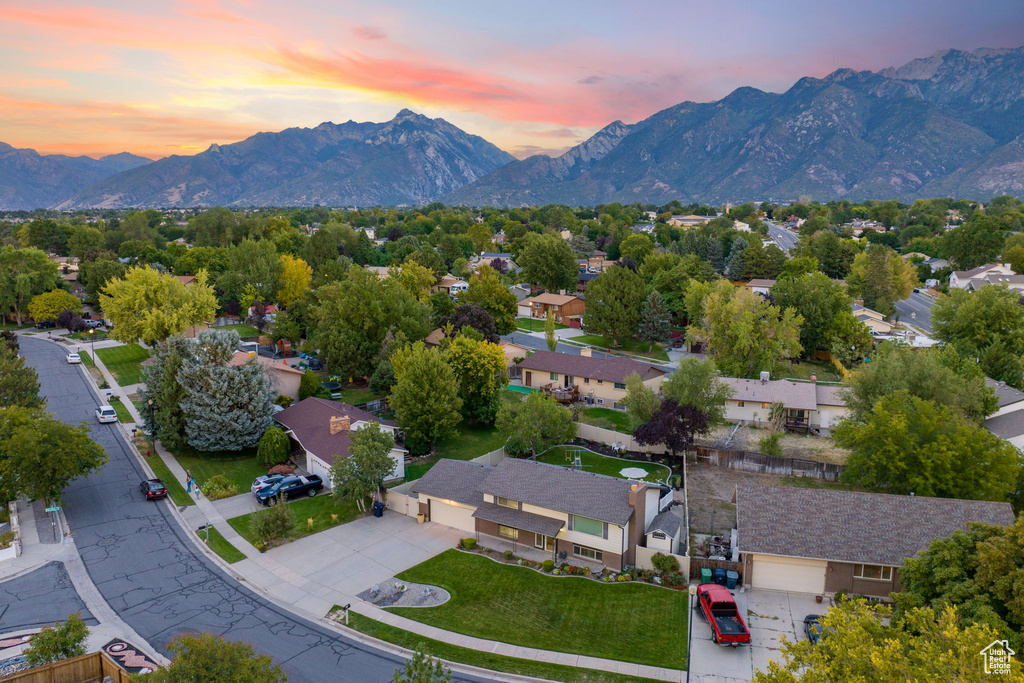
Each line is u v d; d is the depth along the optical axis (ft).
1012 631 73.20
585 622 110.73
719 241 576.20
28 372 198.70
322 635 105.81
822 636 72.49
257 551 134.92
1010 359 236.43
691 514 152.76
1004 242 536.83
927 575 90.17
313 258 521.24
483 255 646.33
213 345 191.01
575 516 130.52
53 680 88.84
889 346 229.86
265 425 192.24
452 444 201.67
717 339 269.64
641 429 184.34
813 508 124.06
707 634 106.63
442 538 141.79
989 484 131.34
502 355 222.28
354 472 151.53
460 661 99.50
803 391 223.10
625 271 338.95
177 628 106.42
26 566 126.52
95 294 404.77
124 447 193.98
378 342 264.93
